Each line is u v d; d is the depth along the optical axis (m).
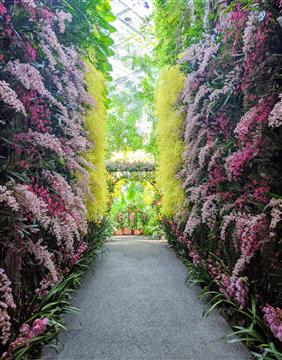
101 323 1.53
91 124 2.67
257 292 1.30
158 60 4.66
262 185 1.29
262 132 1.25
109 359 1.19
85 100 2.19
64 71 1.81
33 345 1.15
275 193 1.25
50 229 1.31
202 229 2.20
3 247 1.15
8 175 1.16
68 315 1.63
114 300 1.87
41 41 1.35
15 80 1.20
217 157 1.78
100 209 3.19
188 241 2.56
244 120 1.29
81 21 2.34
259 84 1.29
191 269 2.28
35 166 1.34
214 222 1.75
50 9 1.48
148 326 1.50
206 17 2.59
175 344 1.32
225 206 1.59
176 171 2.90
